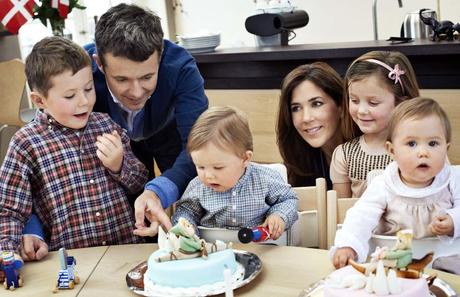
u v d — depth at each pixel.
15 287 1.49
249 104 3.21
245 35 5.55
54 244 1.83
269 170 1.81
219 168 1.67
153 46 1.79
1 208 1.76
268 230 1.65
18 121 3.74
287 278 1.42
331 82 2.17
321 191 1.77
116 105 2.07
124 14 1.81
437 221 1.54
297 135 2.28
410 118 1.56
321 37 5.20
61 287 1.46
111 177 1.88
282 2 3.74
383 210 1.66
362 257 1.54
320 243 1.77
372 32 4.96
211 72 3.34
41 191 1.84
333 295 1.22
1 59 4.52
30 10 3.63
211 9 5.66
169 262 1.42
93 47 2.11
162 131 2.24
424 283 1.22
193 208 1.82
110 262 1.60
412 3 4.72
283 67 3.13
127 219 1.90
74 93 1.78
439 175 1.61
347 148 2.13
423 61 2.78
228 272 1.28
